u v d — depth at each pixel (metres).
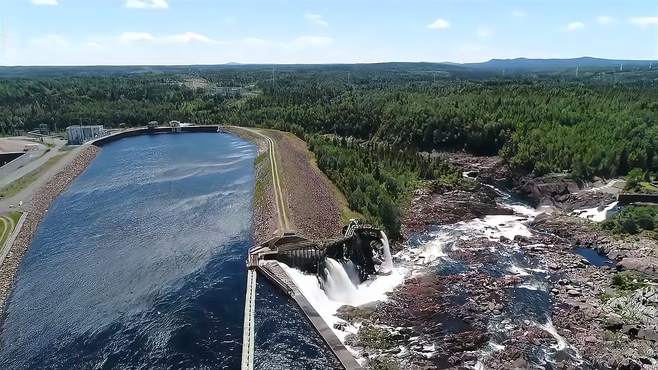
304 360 65.00
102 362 65.56
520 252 102.56
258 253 91.44
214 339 70.06
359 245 95.19
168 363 65.19
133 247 101.88
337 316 77.31
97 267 92.62
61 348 68.62
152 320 74.69
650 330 71.44
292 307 77.31
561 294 84.12
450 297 83.06
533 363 65.81
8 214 118.81
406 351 68.25
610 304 80.06
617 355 67.00
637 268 92.00
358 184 127.06
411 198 134.25
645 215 109.31
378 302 81.94
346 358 64.62
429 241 109.06
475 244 106.62
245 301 79.75
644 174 136.75
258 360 64.81
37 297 82.06
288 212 109.38
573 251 103.94
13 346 69.31
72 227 114.44
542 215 124.62
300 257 90.62
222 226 114.25
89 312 77.25
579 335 71.88
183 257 96.75
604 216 119.94
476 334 72.12
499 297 83.12
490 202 138.50
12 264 93.31
